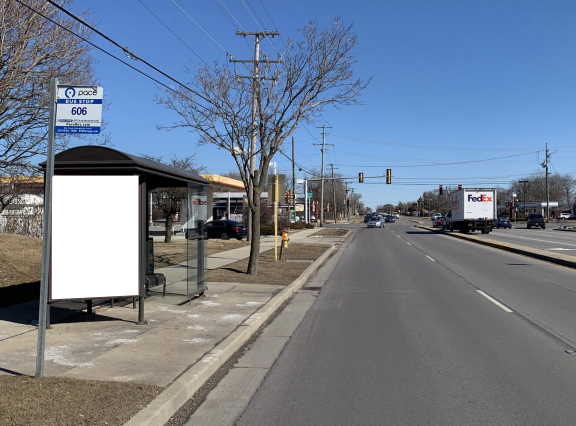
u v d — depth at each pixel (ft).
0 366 20.29
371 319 32.32
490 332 28.32
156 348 23.58
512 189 440.04
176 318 30.42
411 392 18.94
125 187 26.96
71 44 44.93
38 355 18.66
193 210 37.04
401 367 22.06
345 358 23.59
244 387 19.80
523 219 311.68
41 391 17.10
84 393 17.10
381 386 19.66
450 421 16.24
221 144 51.01
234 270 54.75
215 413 17.21
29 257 46.37
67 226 26.55
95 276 26.66
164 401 16.66
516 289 43.93
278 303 37.22
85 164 26.86
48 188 18.53
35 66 44.09
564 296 40.14
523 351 24.35
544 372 21.13
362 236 145.18
